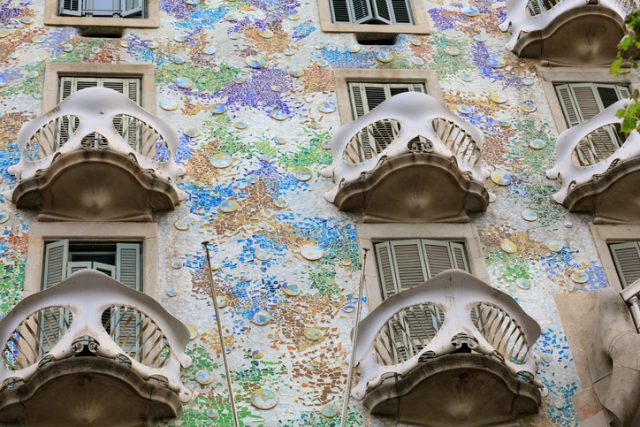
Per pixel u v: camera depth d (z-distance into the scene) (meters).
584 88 25.05
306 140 23.41
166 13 25.12
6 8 24.86
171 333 19.77
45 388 18.78
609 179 22.53
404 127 22.39
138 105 22.73
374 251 21.95
